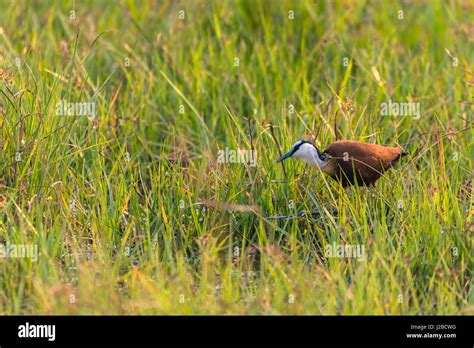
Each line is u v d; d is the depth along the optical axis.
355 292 12.68
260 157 16.31
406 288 13.33
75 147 16.75
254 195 16.05
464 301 12.92
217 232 15.59
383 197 15.50
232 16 23.45
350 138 16.83
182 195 16.00
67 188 15.80
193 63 21.09
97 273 13.78
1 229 14.41
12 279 13.23
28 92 16.62
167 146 18.45
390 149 15.80
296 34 23.28
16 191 14.84
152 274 13.95
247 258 14.86
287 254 14.73
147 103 19.77
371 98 19.38
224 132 19.50
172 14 22.95
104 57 21.84
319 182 16.34
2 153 15.65
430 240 14.21
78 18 23.06
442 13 24.64
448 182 15.38
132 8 23.72
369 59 21.36
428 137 17.44
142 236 14.73
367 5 24.88
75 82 18.19
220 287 13.71
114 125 18.62
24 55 18.89
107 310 12.42
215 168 16.64
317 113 17.97
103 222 15.09
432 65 21.59
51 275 13.27
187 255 15.26
